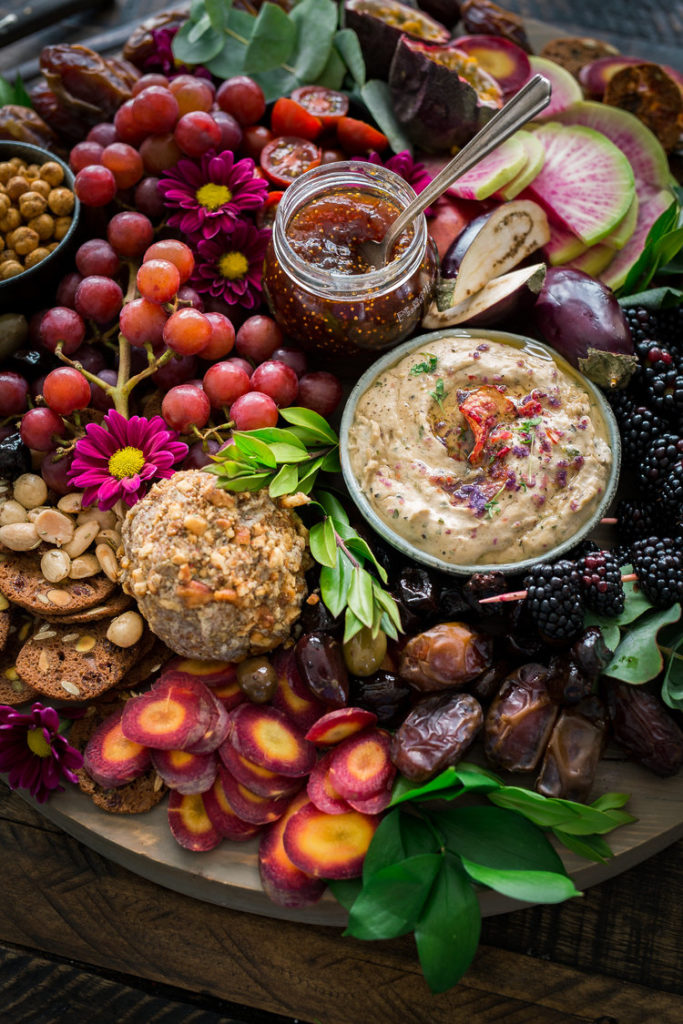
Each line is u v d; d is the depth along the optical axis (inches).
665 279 22.6
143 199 22.4
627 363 20.6
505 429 20.0
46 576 19.9
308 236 20.9
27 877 19.9
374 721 19.2
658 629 19.1
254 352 21.6
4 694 20.1
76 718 19.9
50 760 19.2
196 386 21.0
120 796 19.3
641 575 19.4
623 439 20.7
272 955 19.3
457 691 19.3
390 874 17.7
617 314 21.0
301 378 21.6
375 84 23.6
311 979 19.3
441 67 21.8
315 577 20.2
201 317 20.3
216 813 19.0
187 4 26.7
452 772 17.9
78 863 19.9
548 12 27.4
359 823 18.7
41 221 21.4
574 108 23.9
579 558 19.7
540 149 22.8
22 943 19.8
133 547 19.3
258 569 19.2
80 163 22.2
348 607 19.1
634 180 23.0
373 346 21.1
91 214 22.4
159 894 19.7
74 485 20.1
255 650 19.6
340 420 21.9
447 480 19.8
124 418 19.9
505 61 23.9
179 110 22.5
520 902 19.0
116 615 20.2
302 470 20.3
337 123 23.2
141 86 22.6
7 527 20.0
